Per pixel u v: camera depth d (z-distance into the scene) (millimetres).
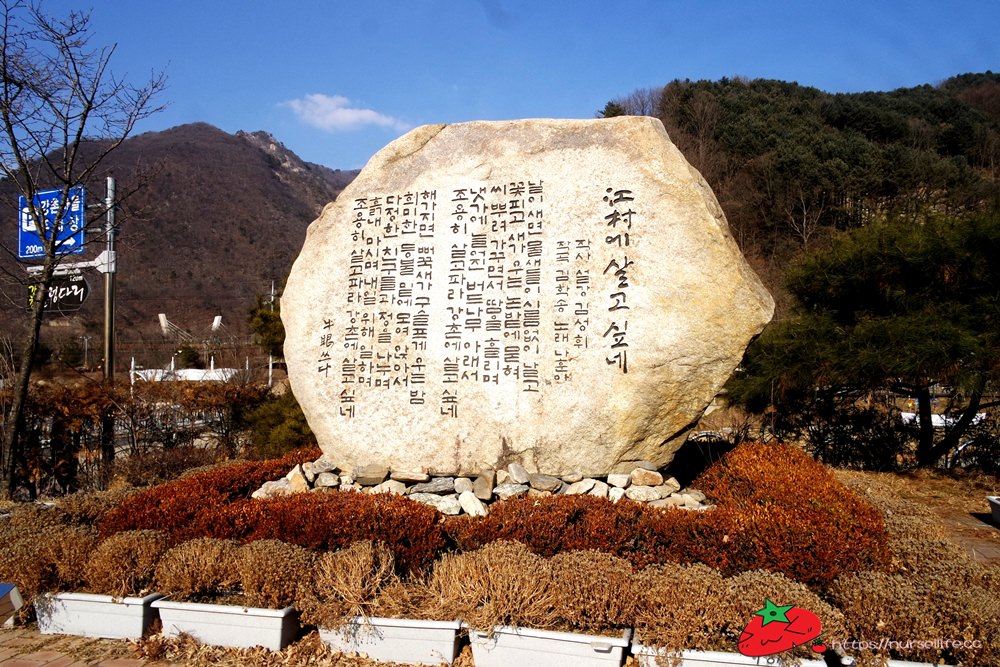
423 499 5496
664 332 5543
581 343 5688
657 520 4535
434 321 6059
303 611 4000
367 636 3898
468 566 4012
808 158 32438
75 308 9516
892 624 3471
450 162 6309
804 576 4109
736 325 5500
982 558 6230
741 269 5590
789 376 9680
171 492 5715
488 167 6184
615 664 3555
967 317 8969
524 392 5754
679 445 5832
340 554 4152
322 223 6559
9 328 15172
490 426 5793
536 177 6039
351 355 6242
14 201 11219
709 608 3562
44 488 8734
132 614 4195
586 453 5641
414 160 6418
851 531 4340
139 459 8977
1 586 4191
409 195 6336
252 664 3854
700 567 3918
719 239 5570
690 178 5691
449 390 5926
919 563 4211
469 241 6094
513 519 4598
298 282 6539
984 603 3479
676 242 5625
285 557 4145
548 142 6109
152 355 26156
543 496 5012
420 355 6043
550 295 5812
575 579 3779
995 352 8516
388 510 4727
